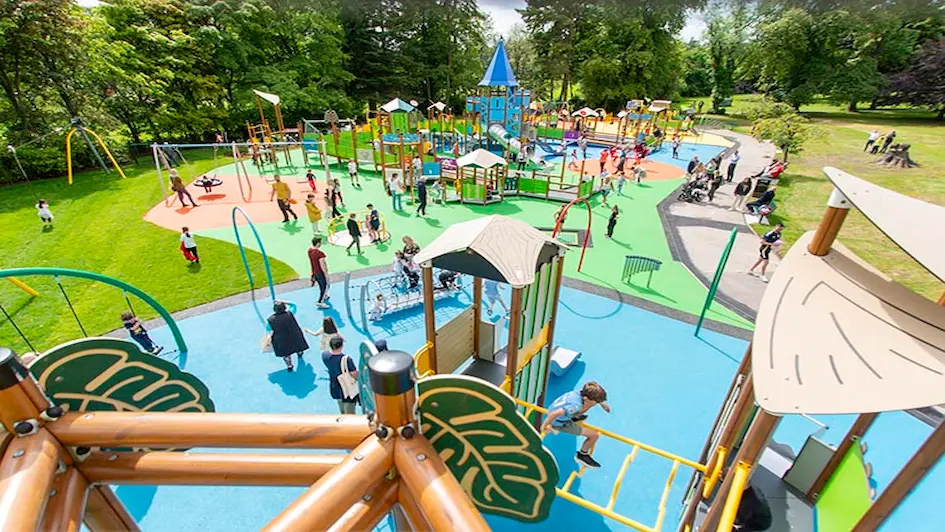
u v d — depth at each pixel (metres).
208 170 25.91
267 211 18.16
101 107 26.77
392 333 9.62
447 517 1.38
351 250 14.15
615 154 27.98
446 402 2.53
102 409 2.69
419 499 1.47
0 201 18.94
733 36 53.94
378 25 47.78
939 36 42.72
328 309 10.55
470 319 6.90
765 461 5.54
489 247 5.34
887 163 27.83
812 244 3.32
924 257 2.46
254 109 35.97
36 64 23.00
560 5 48.47
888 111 51.56
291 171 25.77
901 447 6.87
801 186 22.88
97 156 23.53
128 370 2.71
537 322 6.21
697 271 13.25
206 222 16.61
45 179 22.84
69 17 23.16
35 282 11.65
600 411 7.62
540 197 20.78
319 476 1.76
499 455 2.74
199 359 8.67
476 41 54.19
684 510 5.31
